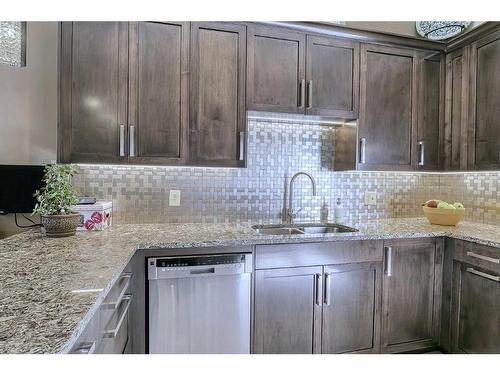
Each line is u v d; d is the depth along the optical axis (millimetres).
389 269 2111
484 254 1930
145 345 1704
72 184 2166
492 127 2189
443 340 2213
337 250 2004
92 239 1716
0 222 2025
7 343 661
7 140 2031
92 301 887
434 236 2186
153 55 1993
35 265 1213
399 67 2480
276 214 2564
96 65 1917
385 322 2113
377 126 2438
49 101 2076
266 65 2172
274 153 2561
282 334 1912
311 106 2262
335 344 2010
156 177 2309
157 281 1711
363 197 2773
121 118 1949
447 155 2566
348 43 2348
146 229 2070
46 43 2059
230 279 1818
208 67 2076
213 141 2096
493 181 2473
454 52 2510
